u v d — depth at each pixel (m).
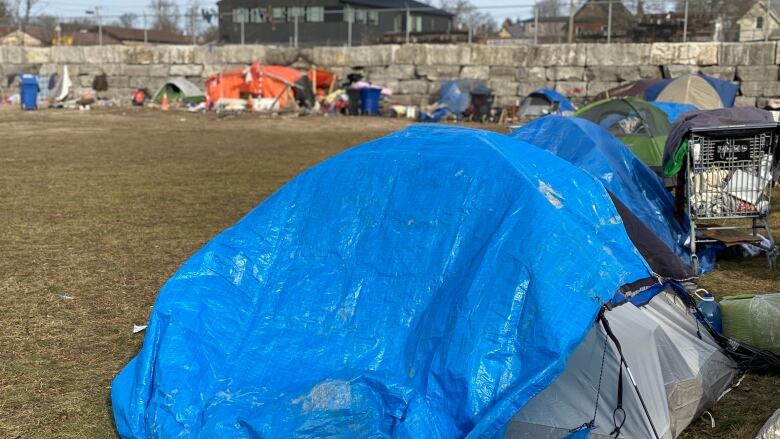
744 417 5.18
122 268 9.00
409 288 4.95
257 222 5.70
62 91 42.31
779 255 9.42
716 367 5.45
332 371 4.79
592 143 9.23
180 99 40.12
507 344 4.35
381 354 4.79
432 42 44.69
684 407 4.93
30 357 6.23
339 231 5.41
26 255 9.59
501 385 4.25
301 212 5.64
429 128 5.96
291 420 4.44
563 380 4.52
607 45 33.66
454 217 5.05
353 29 57.19
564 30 45.31
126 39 59.06
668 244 8.88
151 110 37.59
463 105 33.66
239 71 38.81
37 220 11.77
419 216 5.16
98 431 5.00
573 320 4.31
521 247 4.63
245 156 20.33
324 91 39.75
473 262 4.75
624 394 4.45
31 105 37.44
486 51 36.16
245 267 5.52
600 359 4.52
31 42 57.53
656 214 9.08
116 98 43.72
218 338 5.14
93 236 10.70
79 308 7.52
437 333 4.60
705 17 36.97
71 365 6.09
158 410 4.72
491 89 34.69
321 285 5.25
